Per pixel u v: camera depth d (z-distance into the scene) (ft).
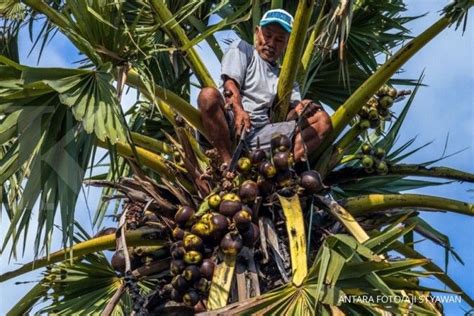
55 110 18.40
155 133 26.20
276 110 20.98
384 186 24.16
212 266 19.47
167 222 20.66
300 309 17.34
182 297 19.81
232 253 19.19
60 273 22.29
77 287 22.43
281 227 20.07
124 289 20.43
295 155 20.54
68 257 21.08
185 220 19.90
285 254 19.54
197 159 21.34
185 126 21.74
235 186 20.16
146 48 19.92
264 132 20.57
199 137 21.40
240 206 19.47
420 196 21.11
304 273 17.95
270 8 25.16
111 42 19.29
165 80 25.67
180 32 21.49
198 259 19.53
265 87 20.98
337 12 19.53
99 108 18.01
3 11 20.84
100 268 22.36
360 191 24.07
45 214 18.63
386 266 16.97
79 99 17.87
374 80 20.66
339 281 17.43
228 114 20.36
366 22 25.55
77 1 18.80
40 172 18.48
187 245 19.53
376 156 21.65
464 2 20.02
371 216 21.44
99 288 22.54
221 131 20.27
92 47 18.80
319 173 21.30
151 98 20.58
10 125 17.99
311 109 20.92
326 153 21.36
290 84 20.81
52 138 18.49
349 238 17.76
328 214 20.75
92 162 18.86
